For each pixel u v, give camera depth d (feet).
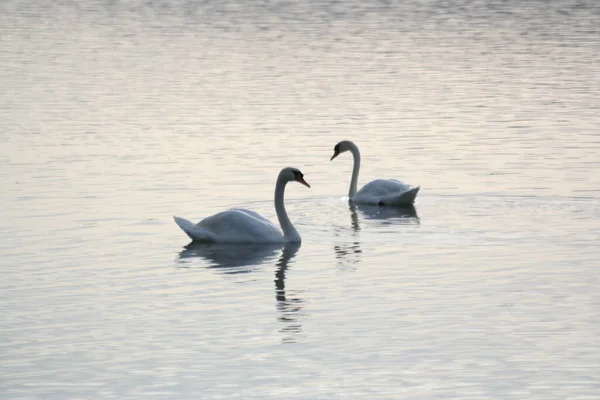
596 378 46.93
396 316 55.52
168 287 61.52
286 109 124.16
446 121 116.26
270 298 59.21
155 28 200.64
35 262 66.49
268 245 71.56
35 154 100.22
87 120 117.39
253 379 47.50
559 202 81.66
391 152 101.81
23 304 58.39
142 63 159.74
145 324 55.01
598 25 199.11
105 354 50.83
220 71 152.46
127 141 106.42
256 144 105.50
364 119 117.91
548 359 49.19
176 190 86.79
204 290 60.90
